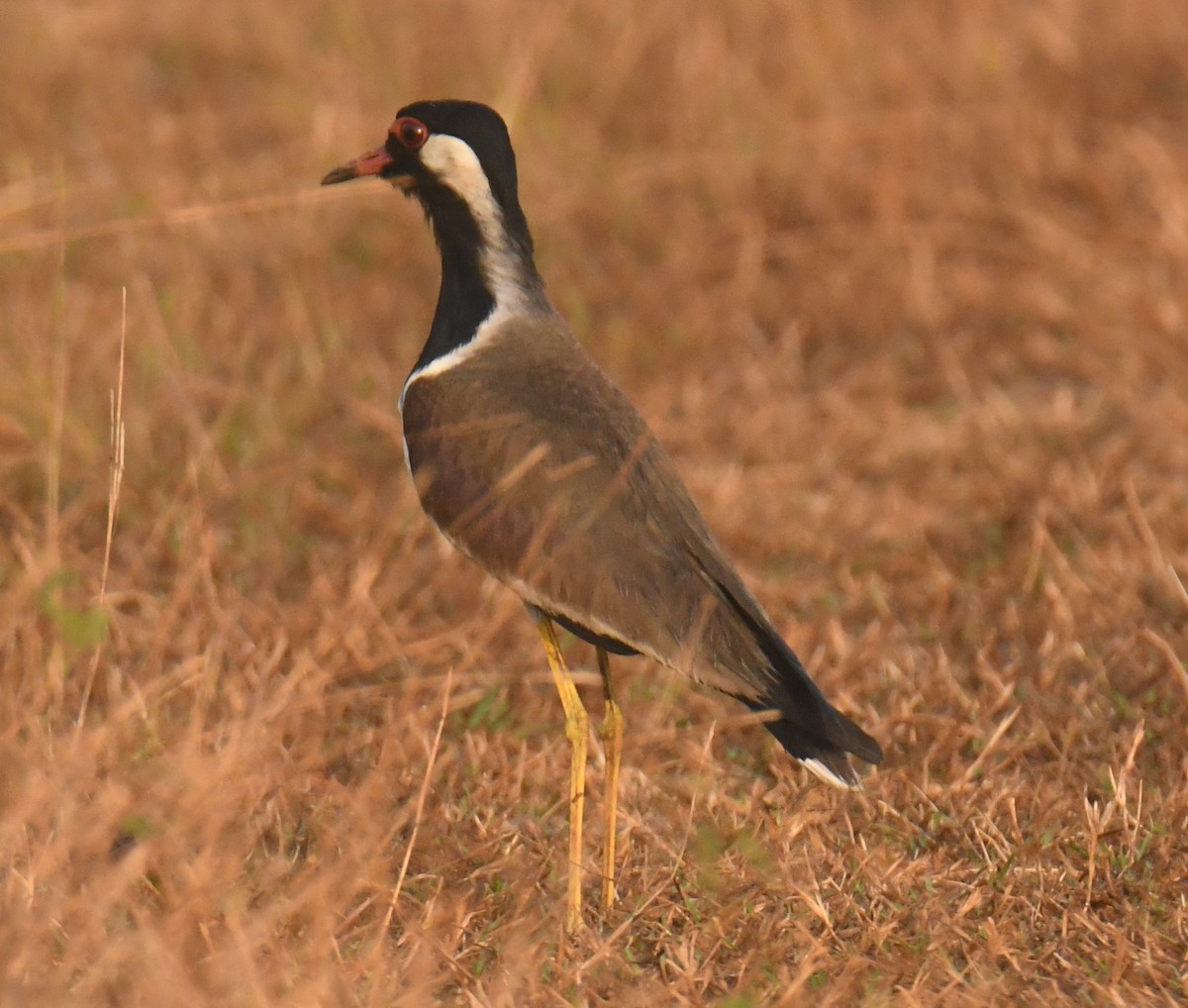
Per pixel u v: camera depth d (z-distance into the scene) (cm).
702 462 2386
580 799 1538
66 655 1752
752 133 3014
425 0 3472
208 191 2930
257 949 1338
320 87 3247
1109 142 2977
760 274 2830
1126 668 1877
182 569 2003
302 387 2508
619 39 3284
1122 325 2616
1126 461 2323
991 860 1552
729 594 1547
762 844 1572
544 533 1552
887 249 2825
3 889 1356
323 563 2097
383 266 2908
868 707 1806
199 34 3547
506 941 1433
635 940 1484
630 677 1902
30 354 2344
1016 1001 1370
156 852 1402
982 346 2664
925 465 2375
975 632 1991
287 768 1574
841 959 1412
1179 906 1488
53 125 3219
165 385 2391
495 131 1689
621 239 2927
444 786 1689
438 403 1642
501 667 1897
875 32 3269
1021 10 3281
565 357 1659
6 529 2156
